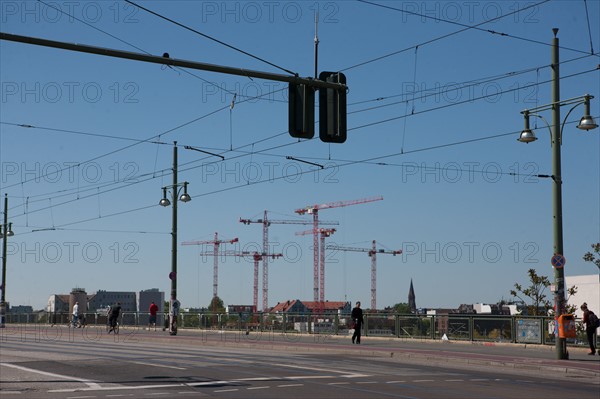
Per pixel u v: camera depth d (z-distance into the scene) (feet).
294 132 53.01
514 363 77.66
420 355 87.15
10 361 77.66
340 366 74.02
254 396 50.14
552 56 84.38
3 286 191.72
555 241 84.02
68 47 45.98
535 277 139.13
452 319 113.60
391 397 49.80
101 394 51.49
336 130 53.67
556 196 83.92
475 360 81.00
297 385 56.65
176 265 141.49
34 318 219.41
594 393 53.42
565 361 80.38
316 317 136.26
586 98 79.87
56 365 73.20
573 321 82.84
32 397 49.75
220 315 157.58
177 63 49.32
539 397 50.44
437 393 52.21
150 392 52.54
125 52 47.75
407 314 121.39
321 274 517.55
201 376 63.46
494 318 107.45
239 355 89.40
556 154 83.97
